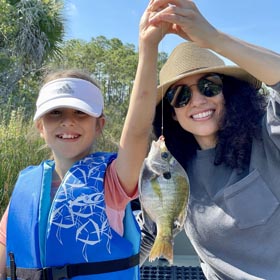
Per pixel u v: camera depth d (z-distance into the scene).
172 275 0.91
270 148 0.66
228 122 0.69
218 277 0.72
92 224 0.61
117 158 0.64
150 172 0.61
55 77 0.72
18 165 1.60
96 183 0.63
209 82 0.71
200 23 0.59
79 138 0.68
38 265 0.61
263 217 0.65
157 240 0.59
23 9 3.96
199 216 0.71
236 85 0.71
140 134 0.62
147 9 0.61
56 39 4.30
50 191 0.67
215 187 0.70
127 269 0.62
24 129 1.91
